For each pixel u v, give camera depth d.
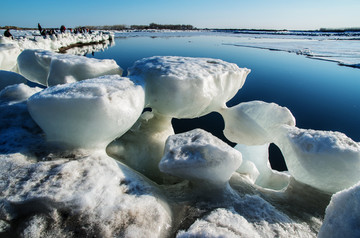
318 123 6.36
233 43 29.86
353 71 12.17
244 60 15.21
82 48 19.14
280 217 1.80
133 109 1.93
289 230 1.68
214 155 1.76
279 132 2.31
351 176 1.76
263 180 3.36
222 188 1.94
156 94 2.33
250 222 1.68
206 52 18.36
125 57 14.05
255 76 11.09
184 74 2.26
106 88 1.87
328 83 9.95
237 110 2.76
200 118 6.60
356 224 1.20
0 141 1.82
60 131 1.80
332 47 25.09
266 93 8.59
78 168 1.64
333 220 1.31
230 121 2.81
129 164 2.46
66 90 1.80
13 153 1.71
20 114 2.14
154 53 16.44
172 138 2.01
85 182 1.54
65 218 1.40
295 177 2.09
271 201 2.07
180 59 2.79
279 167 4.63
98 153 1.89
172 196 1.93
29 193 1.40
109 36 29.17
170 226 1.58
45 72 3.45
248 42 32.38
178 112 2.46
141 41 28.80
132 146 2.58
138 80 2.26
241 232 1.49
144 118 3.01
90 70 2.85
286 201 2.10
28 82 7.01
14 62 4.83
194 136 2.00
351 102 7.78
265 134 2.54
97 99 1.66
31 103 1.76
